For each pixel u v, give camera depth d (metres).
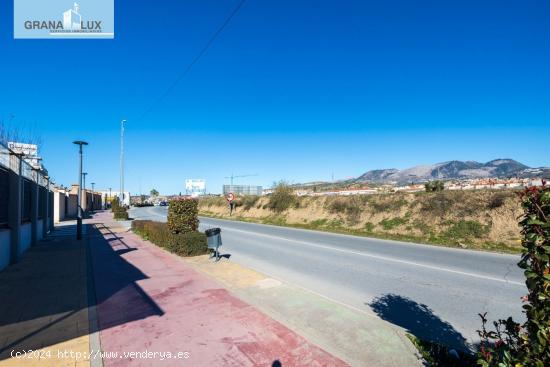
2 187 9.14
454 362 3.80
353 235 18.00
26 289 6.85
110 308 5.65
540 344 2.06
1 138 9.35
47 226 17.69
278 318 5.12
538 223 2.12
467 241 14.08
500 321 2.63
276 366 3.72
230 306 5.70
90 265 9.30
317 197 26.92
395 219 18.45
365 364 3.80
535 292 2.20
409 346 4.26
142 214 42.12
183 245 10.73
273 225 25.64
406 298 6.42
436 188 21.16
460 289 7.04
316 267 9.34
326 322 5.04
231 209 37.94
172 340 4.37
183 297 6.23
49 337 4.50
